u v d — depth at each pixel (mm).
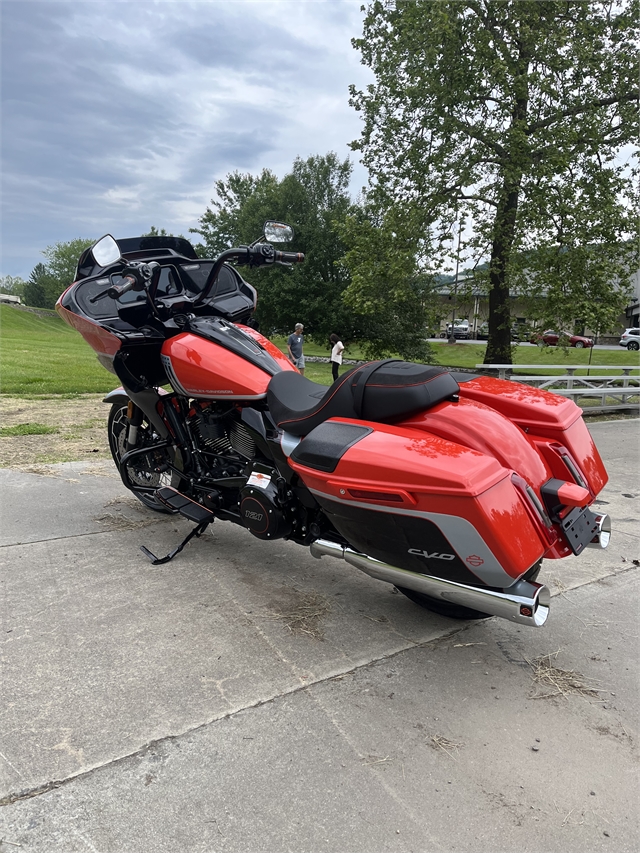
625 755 2180
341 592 3383
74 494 4844
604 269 13344
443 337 46438
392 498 2338
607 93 14344
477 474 2223
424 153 15094
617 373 13531
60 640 2781
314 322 33562
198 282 4277
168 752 2109
